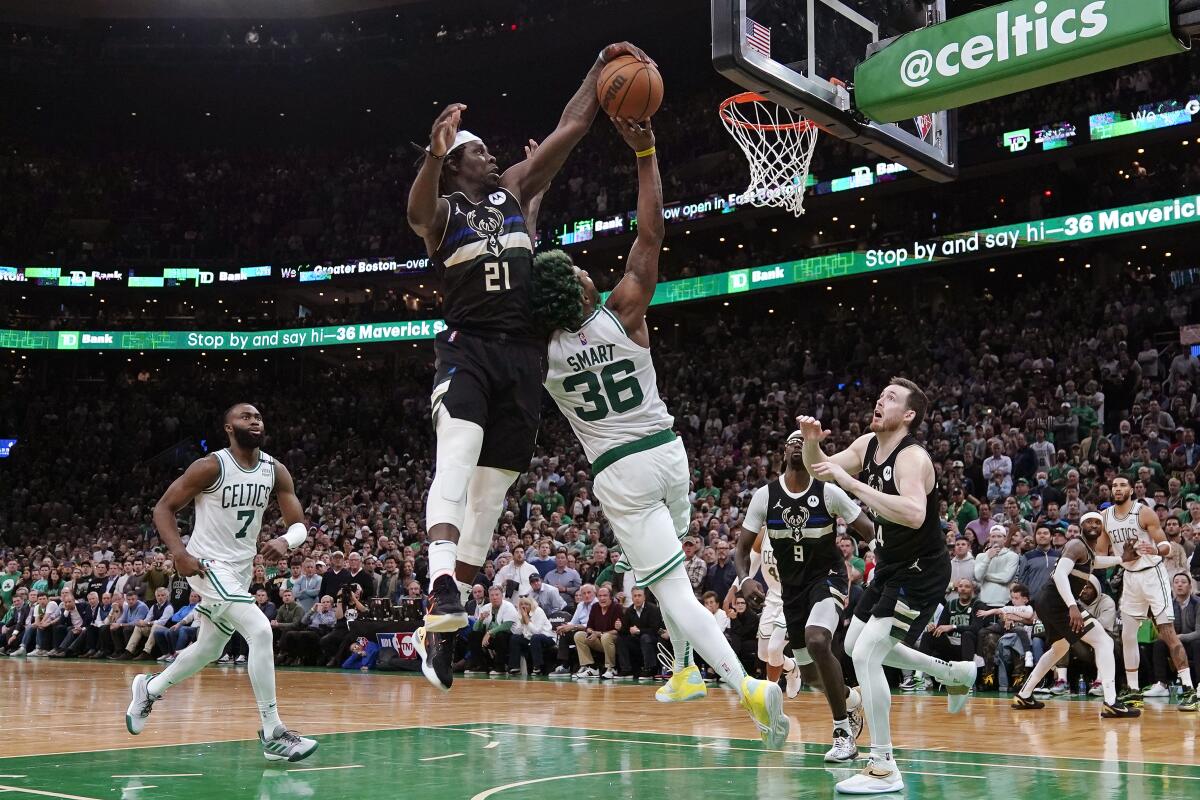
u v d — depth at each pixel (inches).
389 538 696.4
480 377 151.6
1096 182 852.0
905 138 318.3
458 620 140.1
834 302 1066.7
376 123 1327.5
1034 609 399.9
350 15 1200.8
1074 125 807.7
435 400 151.8
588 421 177.2
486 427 154.7
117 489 1095.6
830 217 1043.9
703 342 1078.4
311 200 1284.4
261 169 1334.9
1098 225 799.1
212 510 237.1
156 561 684.7
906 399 200.4
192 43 1202.0
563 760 232.7
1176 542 438.9
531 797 182.2
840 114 297.0
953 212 981.2
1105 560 359.6
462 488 146.8
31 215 1246.3
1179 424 663.1
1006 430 663.8
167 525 232.4
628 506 174.7
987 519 514.6
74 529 975.6
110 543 873.5
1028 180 940.0
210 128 1341.0
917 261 876.0
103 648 685.3
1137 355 761.0
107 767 219.3
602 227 1037.8
